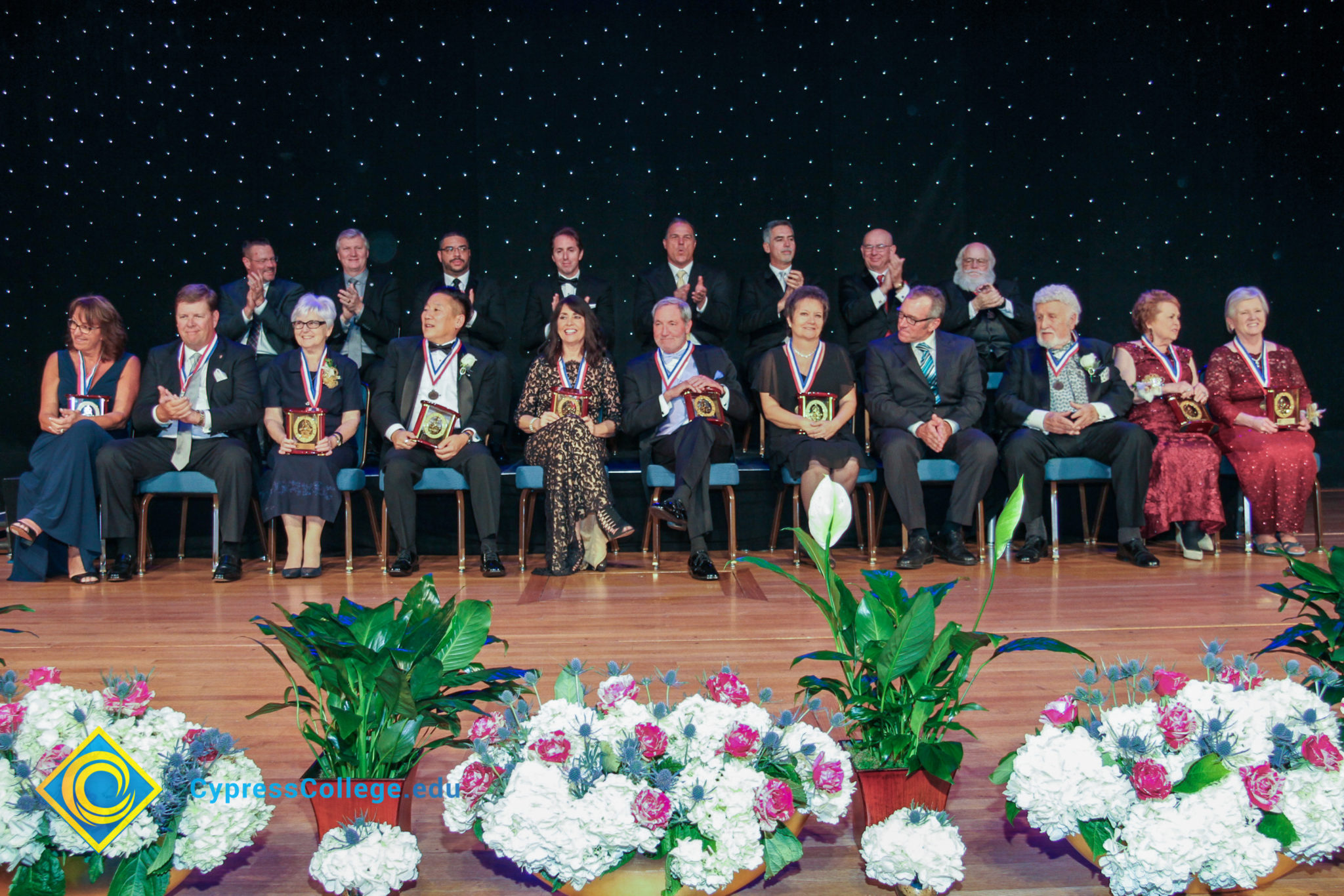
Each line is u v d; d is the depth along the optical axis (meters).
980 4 7.08
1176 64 7.14
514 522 5.48
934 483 5.42
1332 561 1.87
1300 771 1.54
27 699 1.62
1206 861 1.47
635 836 1.45
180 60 6.84
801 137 7.09
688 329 5.13
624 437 5.75
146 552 4.93
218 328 5.83
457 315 5.12
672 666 2.91
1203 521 4.80
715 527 5.44
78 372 4.95
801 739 1.61
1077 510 5.66
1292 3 7.13
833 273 7.13
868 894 1.59
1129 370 5.10
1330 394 7.34
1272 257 7.24
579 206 7.05
